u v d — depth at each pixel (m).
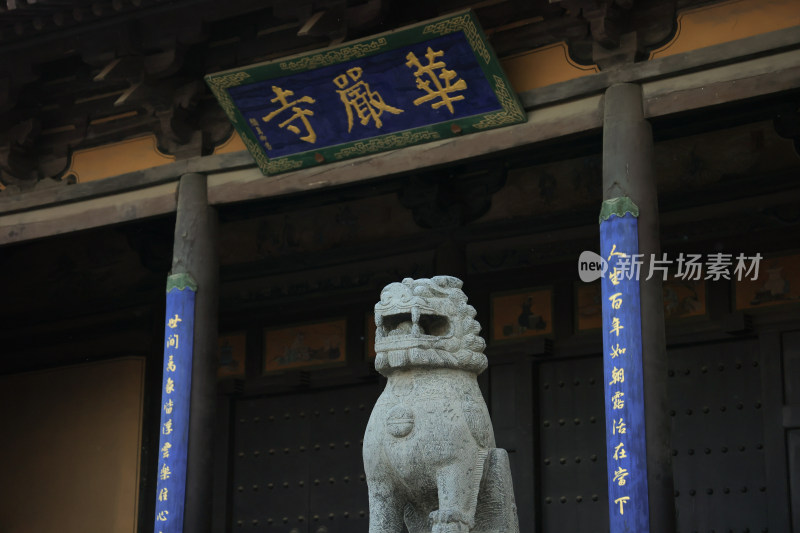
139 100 19.30
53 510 24.73
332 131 17.97
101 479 24.39
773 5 15.46
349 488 22.53
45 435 25.30
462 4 17.78
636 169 15.59
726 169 20.16
